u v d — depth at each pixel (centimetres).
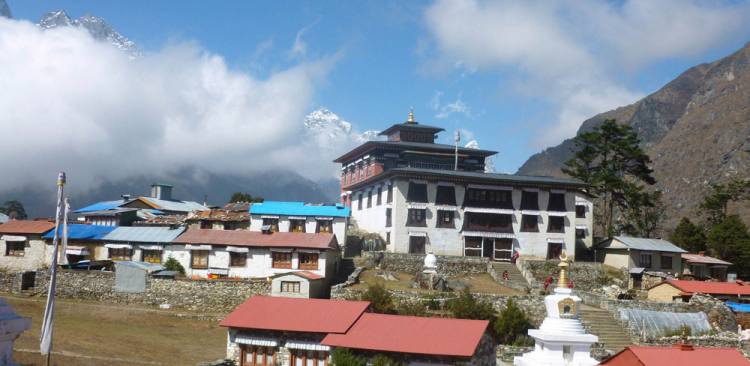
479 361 4375
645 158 11038
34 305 6638
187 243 7600
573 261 8825
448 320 4569
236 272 7469
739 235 10081
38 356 4434
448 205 8806
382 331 4478
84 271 7138
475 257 8350
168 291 6962
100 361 4594
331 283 7662
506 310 6084
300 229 8631
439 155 11088
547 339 3691
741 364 3472
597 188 10788
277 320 4728
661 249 8944
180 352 5272
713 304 6750
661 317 6488
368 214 9931
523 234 8944
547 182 9025
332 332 4512
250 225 8619
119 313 6525
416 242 8669
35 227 8081
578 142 11344
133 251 7762
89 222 9562
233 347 4778
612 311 6675
